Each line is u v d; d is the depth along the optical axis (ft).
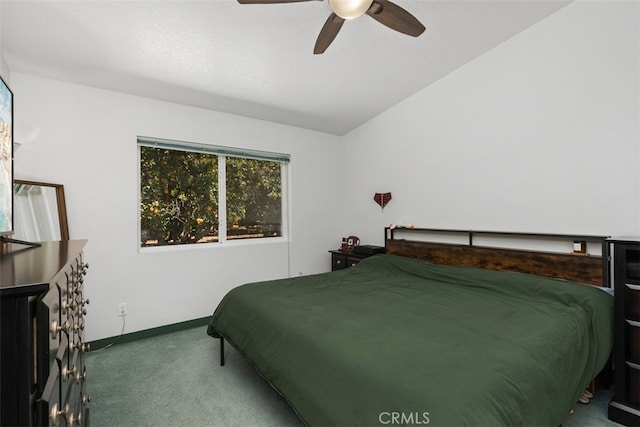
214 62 7.72
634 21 6.40
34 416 2.08
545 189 7.72
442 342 4.42
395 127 11.46
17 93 7.29
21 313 1.99
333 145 13.80
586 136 7.06
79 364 3.99
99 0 5.56
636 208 6.43
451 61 9.01
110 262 8.52
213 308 10.39
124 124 8.77
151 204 9.58
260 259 11.59
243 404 5.84
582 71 7.09
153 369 7.17
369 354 4.08
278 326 5.40
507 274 7.29
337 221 13.97
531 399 3.58
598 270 6.73
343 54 8.04
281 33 6.91
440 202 10.07
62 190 7.73
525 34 7.95
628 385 5.34
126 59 7.26
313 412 3.91
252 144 11.39
